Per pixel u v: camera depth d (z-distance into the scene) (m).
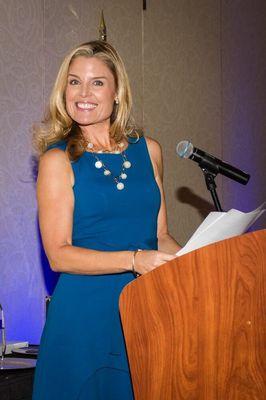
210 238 1.80
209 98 5.17
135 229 2.36
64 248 2.23
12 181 3.78
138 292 1.69
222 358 1.63
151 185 2.44
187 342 1.65
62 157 2.33
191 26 5.05
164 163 4.79
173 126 4.87
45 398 2.22
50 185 2.30
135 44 4.61
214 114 5.21
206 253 1.63
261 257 1.62
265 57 5.64
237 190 5.34
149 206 2.40
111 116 2.50
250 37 5.52
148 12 4.71
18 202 3.80
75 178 2.33
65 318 2.23
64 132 2.41
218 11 5.28
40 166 2.34
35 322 3.87
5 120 3.76
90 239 2.32
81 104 2.36
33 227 3.88
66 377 2.20
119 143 2.47
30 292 3.85
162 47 4.81
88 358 2.19
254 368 1.62
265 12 5.64
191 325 1.64
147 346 1.68
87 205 2.32
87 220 2.32
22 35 3.87
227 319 1.63
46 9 4.01
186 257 1.64
